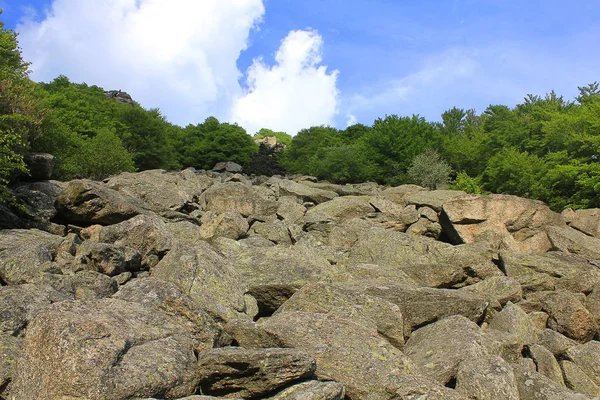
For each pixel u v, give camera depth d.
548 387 8.23
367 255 17.70
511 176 35.44
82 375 6.44
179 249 12.05
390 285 12.11
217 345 8.86
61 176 28.69
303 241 17.59
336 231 21.25
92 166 33.44
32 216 17.16
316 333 8.71
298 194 29.59
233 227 18.59
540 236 22.73
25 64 22.42
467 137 50.84
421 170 42.22
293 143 67.44
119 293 9.62
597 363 10.63
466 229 23.36
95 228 17.03
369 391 7.77
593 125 33.22
